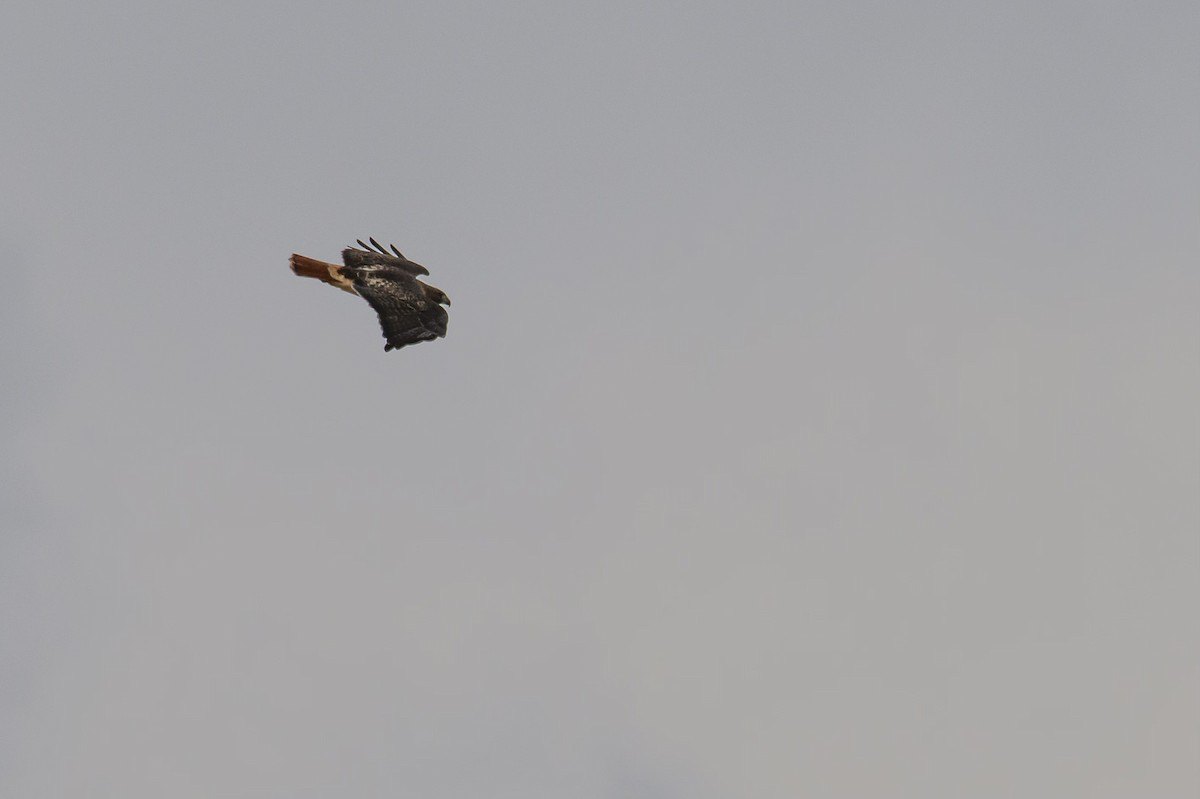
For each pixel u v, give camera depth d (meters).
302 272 38.59
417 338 38.25
